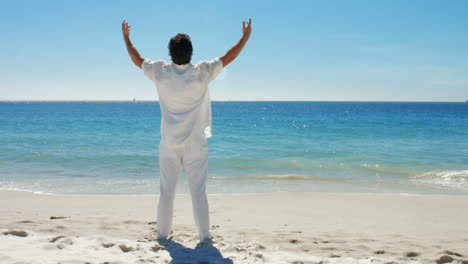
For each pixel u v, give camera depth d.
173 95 3.10
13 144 17.72
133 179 9.57
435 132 25.48
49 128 29.36
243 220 5.03
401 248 3.55
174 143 3.19
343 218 5.34
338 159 13.77
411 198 7.16
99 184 8.81
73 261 2.68
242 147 17.69
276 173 11.02
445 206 6.41
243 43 3.21
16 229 3.90
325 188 8.70
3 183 8.76
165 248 3.19
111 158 13.45
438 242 3.82
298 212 5.77
